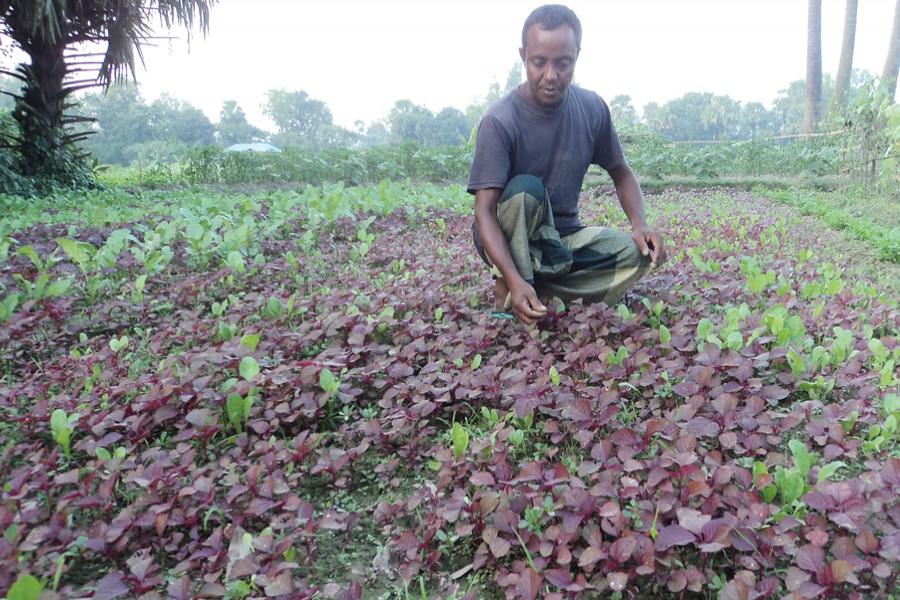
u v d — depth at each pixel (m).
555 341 2.96
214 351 2.81
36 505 1.86
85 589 1.61
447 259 4.82
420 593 1.67
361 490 2.10
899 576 1.60
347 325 3.11
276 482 1.89
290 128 111.50
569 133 3.11
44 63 10.77
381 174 14.53
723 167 13.10
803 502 1.64
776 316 2.89
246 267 4.46
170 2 10.89
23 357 3.05
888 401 2.23
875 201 8.82
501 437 2.17
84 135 11.62
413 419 2.27
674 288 3.68
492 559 1.70
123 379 2.67
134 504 1.79
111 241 4.60
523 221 2.99
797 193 10.12
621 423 2.29
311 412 2.32
